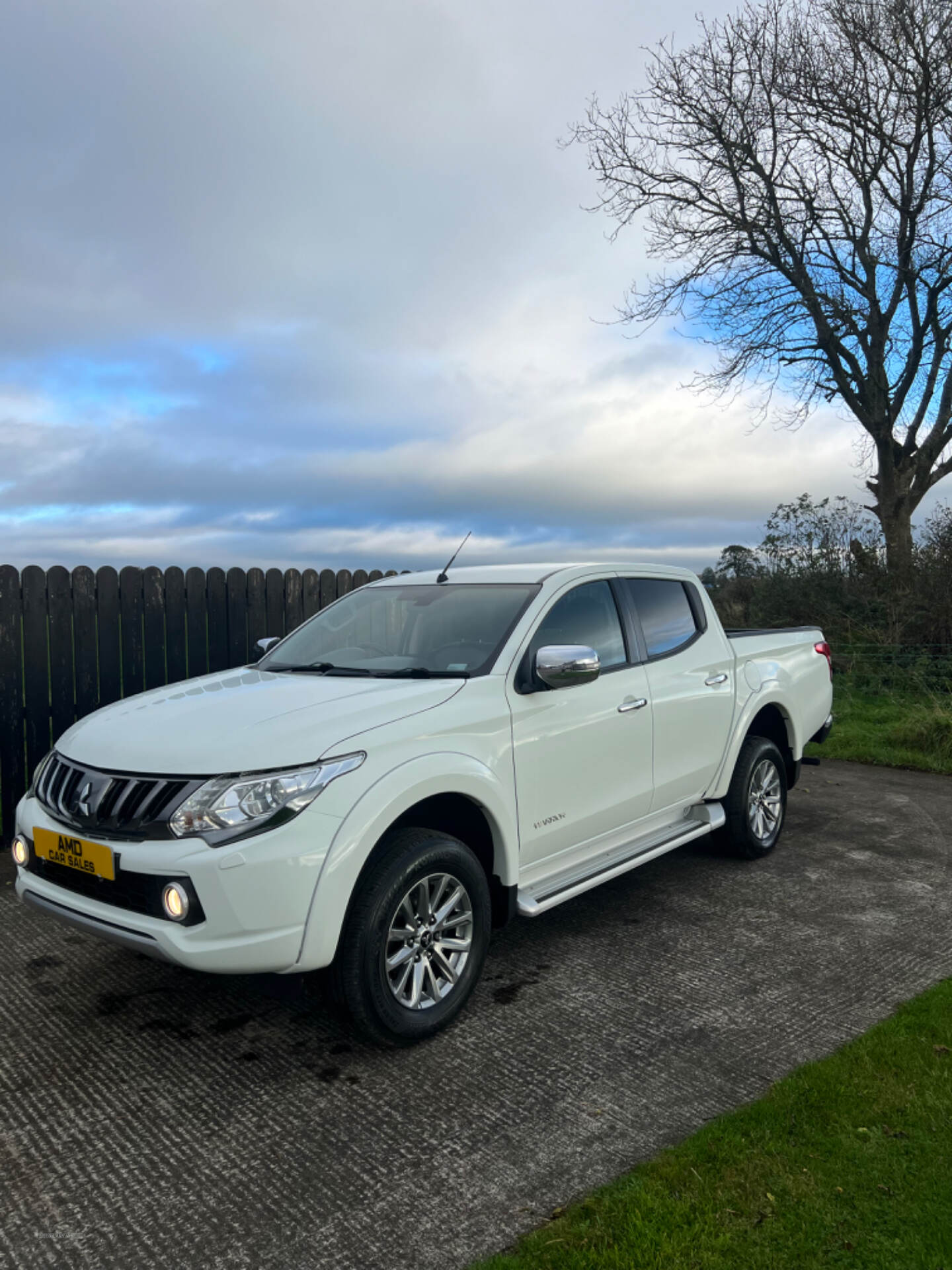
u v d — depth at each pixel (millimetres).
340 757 2986
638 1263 2117
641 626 4613
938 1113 2668
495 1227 2289
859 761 8914
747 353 17438
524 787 3617
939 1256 2094
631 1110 2793
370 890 3016
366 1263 2170
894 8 15062
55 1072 3111
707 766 4867
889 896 4816
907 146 16141
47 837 3223
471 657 3803
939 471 17500
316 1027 3416
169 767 2998
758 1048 3164
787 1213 2262
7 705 5992
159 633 6770
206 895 2771
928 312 16484
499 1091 2922
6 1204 2418
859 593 14305
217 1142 2684
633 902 4738
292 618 7734
